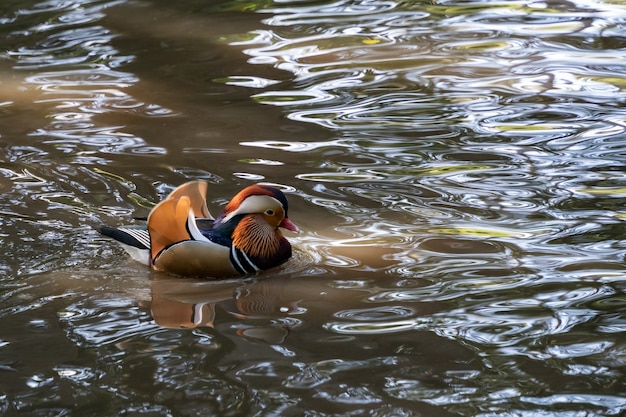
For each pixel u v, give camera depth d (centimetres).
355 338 948
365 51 1942
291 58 1905
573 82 1744
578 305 1010
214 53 1942
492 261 1119
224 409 827
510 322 977
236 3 2288
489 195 1305
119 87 1752
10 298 1035
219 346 933
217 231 1122
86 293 1052
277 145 1485
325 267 1119
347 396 846
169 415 818
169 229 1102
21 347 931
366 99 1688
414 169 1395
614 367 889
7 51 1953
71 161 1418
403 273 1097
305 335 956
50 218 1230
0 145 1478
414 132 1537
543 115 1593
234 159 1430
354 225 1225
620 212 1241
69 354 918
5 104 1667
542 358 906
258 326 977
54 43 2002
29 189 1318
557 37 2006
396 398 842
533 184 1336
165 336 954
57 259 1129
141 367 894
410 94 1705
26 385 865
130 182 1347
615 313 991
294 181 1355
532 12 2189
